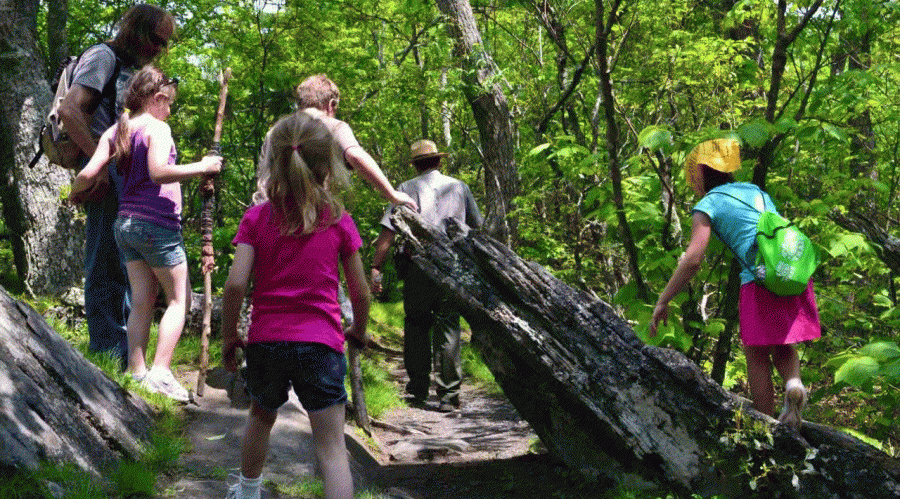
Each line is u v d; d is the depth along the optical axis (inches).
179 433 162.9
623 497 153.7
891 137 261.1
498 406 287.0
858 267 234.1
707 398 147.7
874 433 223.8
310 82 173.9
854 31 225.5
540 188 284.2
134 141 170.9
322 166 111.0
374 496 152.9
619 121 293.6
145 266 177.8
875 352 157.3
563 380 157.5
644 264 192.2
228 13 333.1
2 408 123.7
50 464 121.9
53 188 309.9
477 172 466.6
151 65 186.5
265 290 110.7
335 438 110.6
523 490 172.9
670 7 288.8
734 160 152.6
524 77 318.0
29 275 305.4
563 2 281.9
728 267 191.9
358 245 115.4
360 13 386.3
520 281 164.4
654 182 202.8
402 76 351.9
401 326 513.3
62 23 357.4
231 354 114.8
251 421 114.3
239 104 343.9
